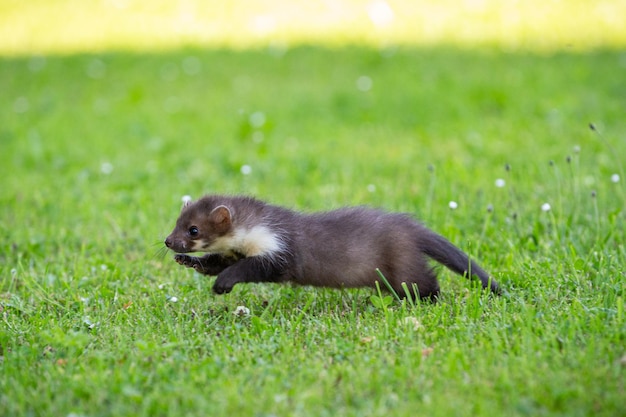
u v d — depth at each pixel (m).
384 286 9.16
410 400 6.58
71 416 6.41
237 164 15.54
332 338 7.97
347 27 30.95
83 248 11.16
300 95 21.88
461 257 9.12
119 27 32.97
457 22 30.50
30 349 7.75
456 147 16.58
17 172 16.23
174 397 6.70
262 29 31.59
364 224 9.14
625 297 8.63
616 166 14.16
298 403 6.53
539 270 9.54
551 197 12.45
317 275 9.09
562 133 16.94
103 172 15.70
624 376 6.74
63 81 25.03
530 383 6.65
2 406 6.70
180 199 13.63
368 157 16.09
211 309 9.22
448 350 7.46
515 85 21.31
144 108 21.44
